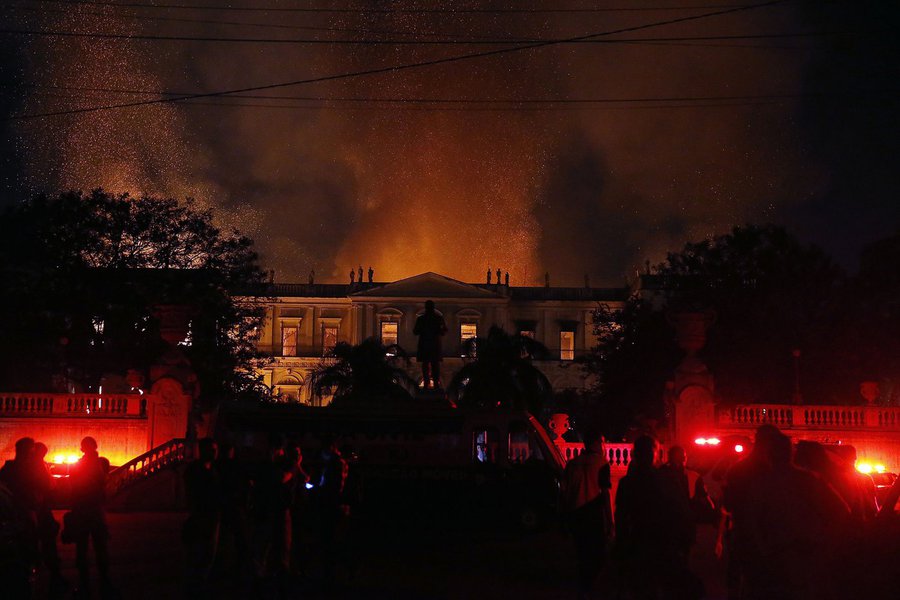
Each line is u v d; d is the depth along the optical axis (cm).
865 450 3017
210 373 4209
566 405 6700
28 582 886
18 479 1127
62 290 4097
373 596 1294
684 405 2928
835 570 822
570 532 1242
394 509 2222
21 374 3978
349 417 2277
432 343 2719
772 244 4375
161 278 4278
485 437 2239
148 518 2373
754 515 819
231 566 1480
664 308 4822
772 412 3053
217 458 1209
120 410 2977
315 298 8800
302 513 1427
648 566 980
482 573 1523
